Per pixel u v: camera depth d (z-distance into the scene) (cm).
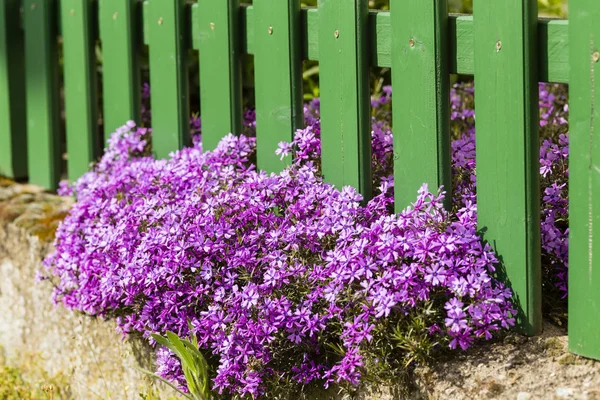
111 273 296
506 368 244
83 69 405
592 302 239
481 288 248
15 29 443
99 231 318
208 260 285
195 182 315
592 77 231
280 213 302
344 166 296
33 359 381
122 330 308
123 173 342
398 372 255
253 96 427
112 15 386
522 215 251
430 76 267
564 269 270
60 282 341
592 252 237
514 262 254
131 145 372
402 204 282
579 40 233
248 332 266
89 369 352
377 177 304
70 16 408
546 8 471
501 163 254
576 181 239
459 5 443
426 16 266
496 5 248
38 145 437
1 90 448
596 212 235
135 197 327
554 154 276
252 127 366
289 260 281
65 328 364
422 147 273
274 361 276
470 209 264
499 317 245
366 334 247
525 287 253
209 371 287
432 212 270
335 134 297
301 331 263
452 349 253
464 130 355
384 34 282
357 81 287
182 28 357
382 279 252
